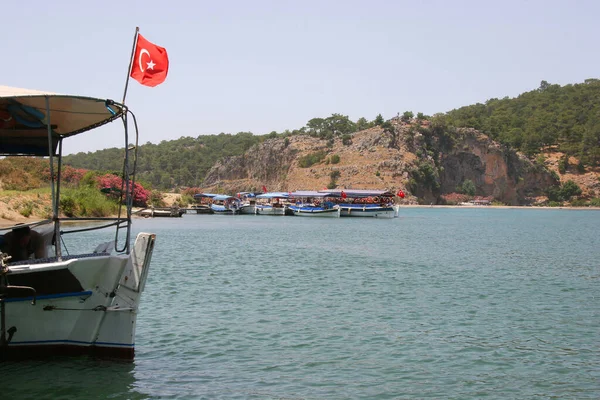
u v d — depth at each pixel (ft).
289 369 50.55
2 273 41.68
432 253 148.87
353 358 54.03
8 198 164.14
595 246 177.47
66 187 222.69
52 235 52.70
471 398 44.93
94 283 44.73
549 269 117.50
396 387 46.85
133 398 42.55
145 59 48.91
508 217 467.93
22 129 51.06
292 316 70.08
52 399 41.52
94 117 49.83
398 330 64.23
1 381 44.06
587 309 76.33
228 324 65.46
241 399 43.52
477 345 58.80
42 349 45.06
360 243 177.47
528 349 57.47
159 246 157.07
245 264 118.21
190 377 47.80
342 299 81.25
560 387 47.34
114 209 236.02
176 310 72.18
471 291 89.25
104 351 46.01
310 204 404.16
